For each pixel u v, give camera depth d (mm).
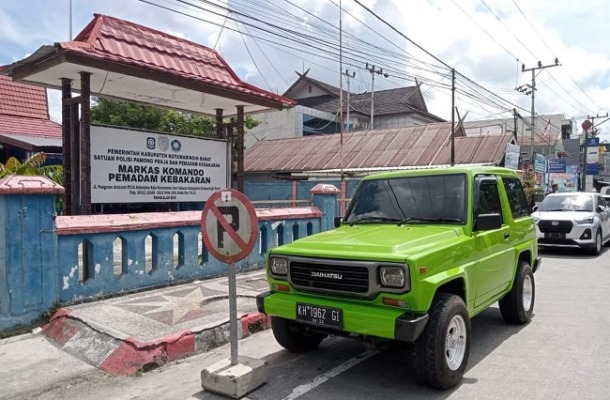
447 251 4234
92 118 20359
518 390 4070
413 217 5102
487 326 6102
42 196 5844
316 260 4289
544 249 14055
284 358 5004
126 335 5043
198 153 9500
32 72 7543
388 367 4695
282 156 25391
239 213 4176
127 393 4176
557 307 7047
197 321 5598
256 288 7484
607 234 14281
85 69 7461
